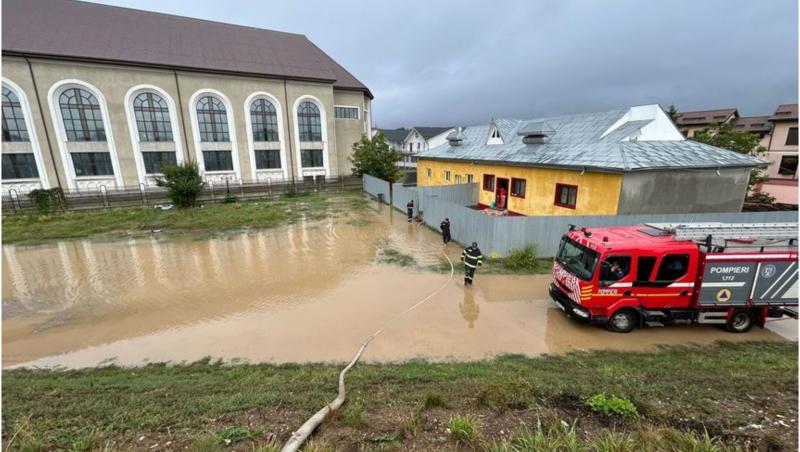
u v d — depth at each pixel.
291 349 7.76
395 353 7.52
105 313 9.73
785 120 30.81
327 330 8.59
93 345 8.12
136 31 32.25
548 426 3.89
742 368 6.23
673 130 16.88
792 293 7.79
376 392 5.17
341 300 10.30
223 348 7.87
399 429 3.85
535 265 12.88
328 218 21.94
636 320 8.30
